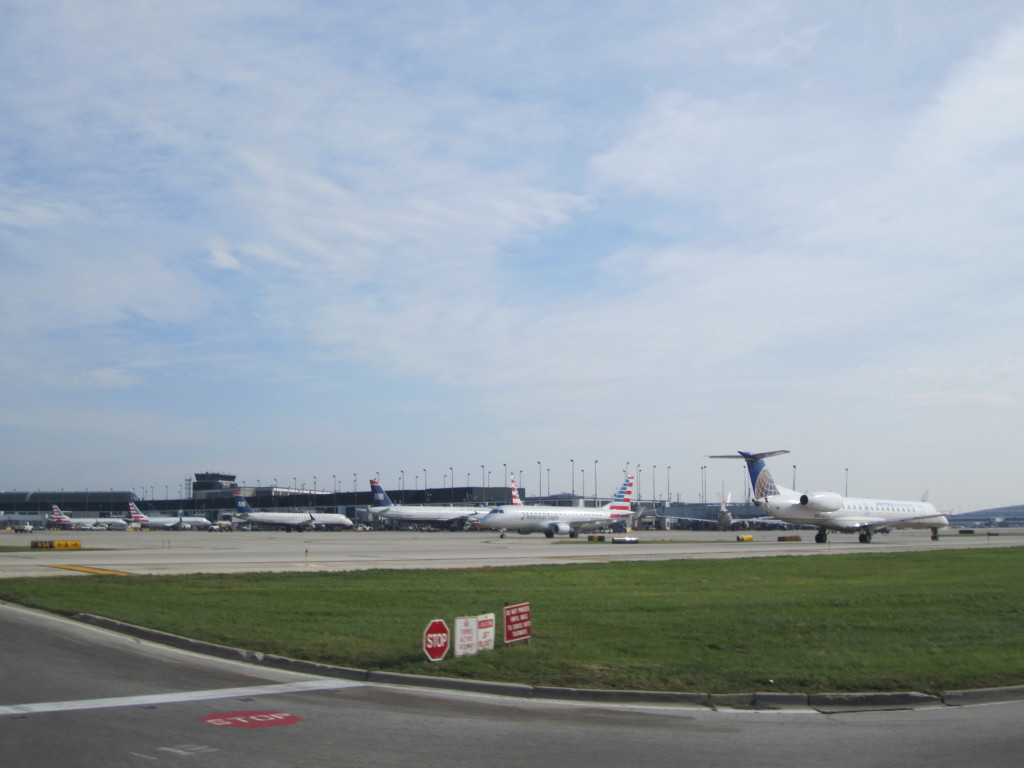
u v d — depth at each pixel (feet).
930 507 311.88
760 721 40.88
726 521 536.83
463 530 510.58
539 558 177.68
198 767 31.27
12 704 40.86
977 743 36.73
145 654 55.88
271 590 97.66
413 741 35.63
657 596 92.99
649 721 40.47
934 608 81.56
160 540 303.48
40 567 138.82
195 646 58.29
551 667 51.11
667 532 485.97
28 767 30.73
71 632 64.28
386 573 126.21
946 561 161.79
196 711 40.32
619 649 57.62
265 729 37.11
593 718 40.91
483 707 42.83
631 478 383.04
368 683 48.49
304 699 43.65
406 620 71.36
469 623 55.06
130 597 87.56
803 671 50.49
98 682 46.47
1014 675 50.26
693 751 34.96
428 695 45.55
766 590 100.78
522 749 34.76
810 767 32.71
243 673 50.65
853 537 373.61
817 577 121.90
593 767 32.27
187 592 94.12
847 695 45.14
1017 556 179.32
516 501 440.45
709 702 44.65
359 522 655.35
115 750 33.22
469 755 33.63
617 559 173.99
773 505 277.23
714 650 57.93
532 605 83.30
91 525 583.17
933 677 49.19
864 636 64.28
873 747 35.94
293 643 58.34
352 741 35.37
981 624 70.69
